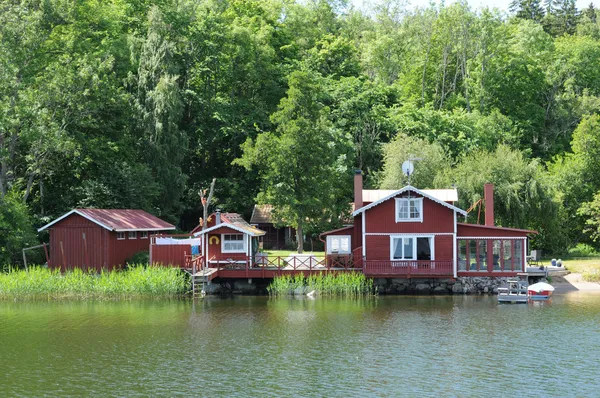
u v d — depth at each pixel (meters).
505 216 69.12
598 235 72.56
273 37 101.69
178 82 83.12
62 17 64.38
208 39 86.06
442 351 35.03
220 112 83.62
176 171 72.69
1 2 64.88
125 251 57.84
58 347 36.03
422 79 112.44
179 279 51.56
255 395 28.27
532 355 34.12
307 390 28.89
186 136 74.50
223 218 58.22
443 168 74.62
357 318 43.22
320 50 104.75
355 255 54.12
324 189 65.94
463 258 53.25
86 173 71.31
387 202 53.75
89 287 50.81
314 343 36.75
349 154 80.44
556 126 104.19
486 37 107.38
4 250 57.41
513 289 50.00
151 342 37.03
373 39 123.19
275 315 44.25
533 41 114.62
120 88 71.12
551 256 73.75
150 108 71.75
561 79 108.69
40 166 63.81
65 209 67.69
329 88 92.38
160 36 74.38
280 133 74.12
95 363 33.00
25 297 50.62
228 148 88.69
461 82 114.88
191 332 39.38
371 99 94.25
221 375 31.03
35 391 28.84
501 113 106.94
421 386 29.38
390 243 53.66
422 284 53.22
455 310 45.84
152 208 70.88
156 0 87.56
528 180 69.88
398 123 89.50
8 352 35.03
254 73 86.75
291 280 52.78
